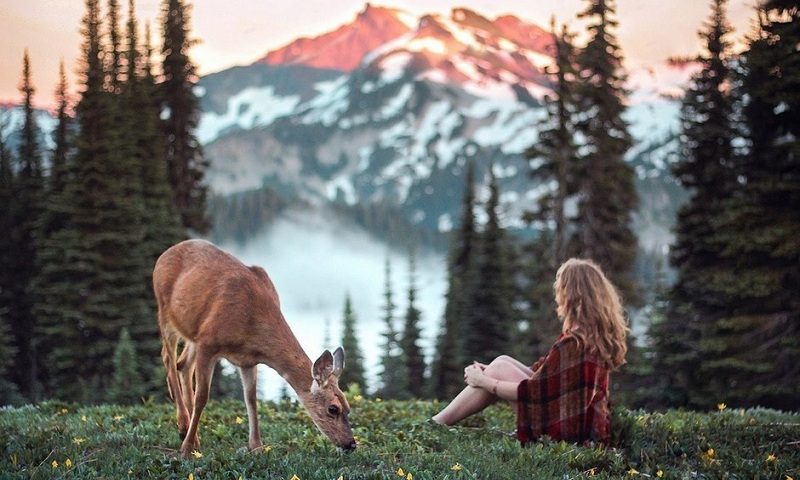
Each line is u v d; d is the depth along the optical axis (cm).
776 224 2233
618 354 722
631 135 3055
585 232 3064
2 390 3669
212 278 743
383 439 757
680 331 2500
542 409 717
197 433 741
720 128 2641
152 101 4406
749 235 2231
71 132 4772
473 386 789
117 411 917
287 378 732
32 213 4712
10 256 4553
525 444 711
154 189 4209
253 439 729
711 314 2502
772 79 2264
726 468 661
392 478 598
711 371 2316
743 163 2469
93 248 3850
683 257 2606
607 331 715
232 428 808
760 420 856
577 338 711
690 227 2617
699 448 713
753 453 703
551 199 3114
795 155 2236
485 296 4034
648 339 2697
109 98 4134
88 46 4178
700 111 2714
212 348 725
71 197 3903
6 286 4494
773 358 2228
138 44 4706
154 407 956
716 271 2439
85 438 725
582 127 3080
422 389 4509
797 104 2242
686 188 2689
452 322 4212
